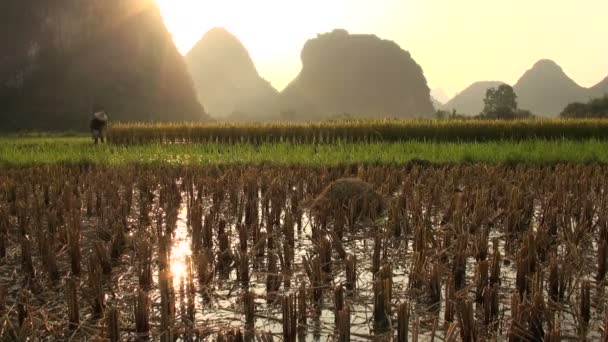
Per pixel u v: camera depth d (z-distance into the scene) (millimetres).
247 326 4328
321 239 5961
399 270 5664
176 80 138500
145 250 5535
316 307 4711
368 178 10898
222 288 5238
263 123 27016
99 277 5340
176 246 6801
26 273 5613
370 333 4164
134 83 125688
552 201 8062
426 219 7195
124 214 8031
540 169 13211
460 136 23688
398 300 4793
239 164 14414
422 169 12594
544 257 5809
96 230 7582
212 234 7285
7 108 106312
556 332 3490
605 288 5031
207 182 11086
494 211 7930
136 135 25547
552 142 17234
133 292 5137
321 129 24328
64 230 6664
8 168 15172
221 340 3752
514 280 5301
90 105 113312
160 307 4746
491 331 4113
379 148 16406
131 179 10750
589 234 6820
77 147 20656
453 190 9633
